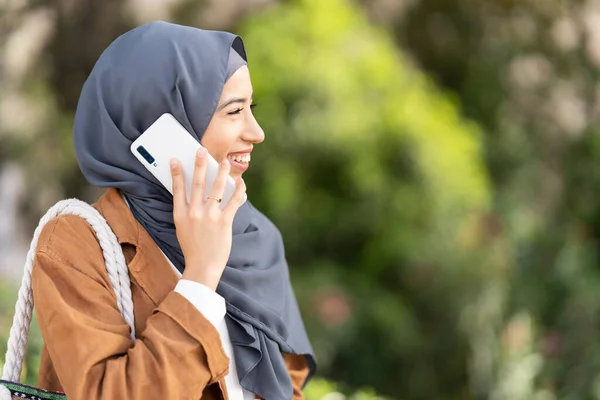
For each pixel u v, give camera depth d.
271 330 2.94
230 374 2.81
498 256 10.08
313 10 10.19
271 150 9.42
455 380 10.07
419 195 9.68
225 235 2.67
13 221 11.59
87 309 2.60
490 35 12.26
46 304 2.59
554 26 12.36
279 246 3.19
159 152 2.74
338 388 6.36
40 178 11.60
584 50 12.43
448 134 10.12
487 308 10.01
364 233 9.73
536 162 11.80
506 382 9.77
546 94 12.30
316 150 9.45
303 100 9.53
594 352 9.59
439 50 12.22
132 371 2.46
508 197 10.99
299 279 9.45
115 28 11.25
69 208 2.79
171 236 2.80
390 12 11.84
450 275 9.86
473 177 10.16
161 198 2.82
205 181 2.71
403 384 9.90
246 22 10.35
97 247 2.72
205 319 2.55
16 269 9.81
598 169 11.45
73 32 11.41
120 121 2.79
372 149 9.59
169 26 2.84
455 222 9.88
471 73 12.23
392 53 10.61
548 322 10.33
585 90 12.41
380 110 9.79
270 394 2.86
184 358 2.49
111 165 2.83
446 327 10.02
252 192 9.47
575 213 11.39
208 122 2.78
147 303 2.71
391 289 10.02
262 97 9.55
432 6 12.07
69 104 11.86
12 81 11.50
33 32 11.38
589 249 10.90
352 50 10.05
